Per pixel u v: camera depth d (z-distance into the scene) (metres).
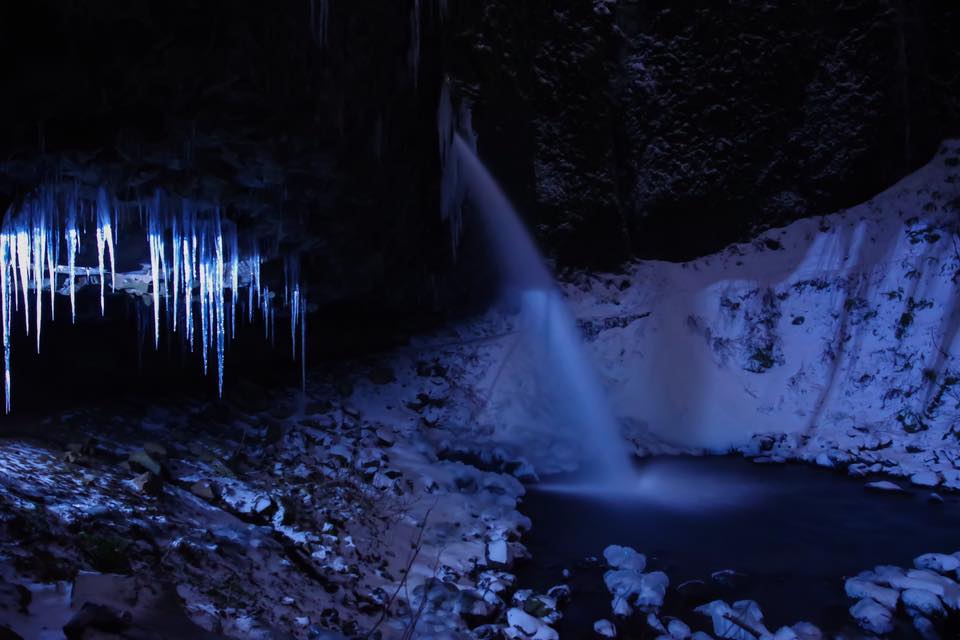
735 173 13.00
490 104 10.85
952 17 12.84
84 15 4.46
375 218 8.71
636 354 11.94
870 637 5.16
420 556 6.17
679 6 12.59
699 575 6.28
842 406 10.90
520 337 12.05
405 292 10.77
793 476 9.42
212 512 5.80
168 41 4.88
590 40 12.24
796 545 6.97
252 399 9.37
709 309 12.26
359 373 10.94
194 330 9.41
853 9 12.42
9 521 3.97
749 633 5.11
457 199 10.38
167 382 9.20
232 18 5.08
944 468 9.20
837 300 11.86
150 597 3.81
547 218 12.46
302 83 6.07
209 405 8.60
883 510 8.02
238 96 5.59
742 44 12.62
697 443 10.86
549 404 11.12
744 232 13.18
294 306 8.85
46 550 3.91
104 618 3.04
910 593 5.53
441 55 8.90
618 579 5.93
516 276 12.49
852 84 12.66
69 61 4.66
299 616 4.43
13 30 4.34
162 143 5.68
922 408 10.30
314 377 10.58
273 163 6.39
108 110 5.19
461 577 5.92
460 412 10.59
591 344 12.16
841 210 12.95
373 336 11.53
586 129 12.45
